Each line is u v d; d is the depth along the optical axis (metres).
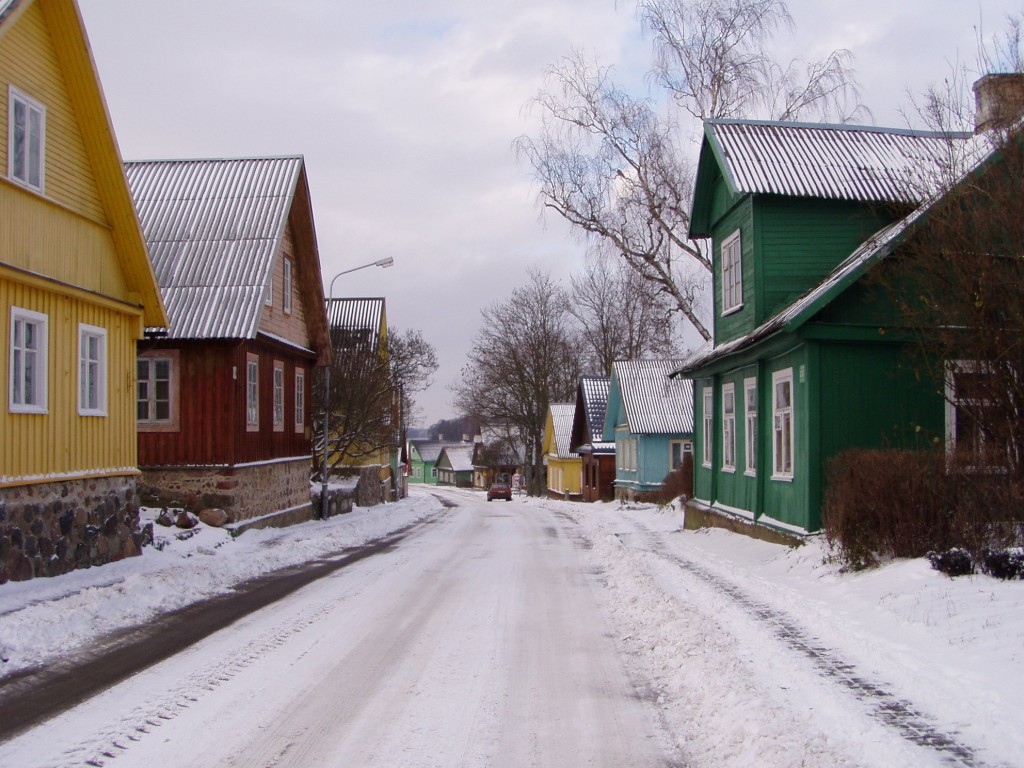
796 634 9.06
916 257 12.86
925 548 11.17
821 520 14.47
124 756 5.76
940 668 7.40
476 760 5.68
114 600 11.28
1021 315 10.73
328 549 19.25
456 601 11.84
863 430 14.79
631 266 30.48
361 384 34.25
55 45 13.89
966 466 11.38
